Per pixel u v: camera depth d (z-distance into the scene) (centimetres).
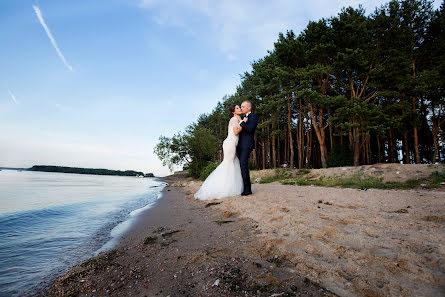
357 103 1450
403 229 221
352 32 1530
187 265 177
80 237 271
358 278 142
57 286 149
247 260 182
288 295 131
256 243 218
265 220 291
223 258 187
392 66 1496
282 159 3331
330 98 1611
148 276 160
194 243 229
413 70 1714
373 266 153
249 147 503
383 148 2512
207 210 414
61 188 1041
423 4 1634
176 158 3391
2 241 254
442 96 1745
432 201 354
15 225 332
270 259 181
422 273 138
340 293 130
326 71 1512
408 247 176
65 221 364
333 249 183
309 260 170
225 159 530
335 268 155
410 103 1805
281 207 347
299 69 1634
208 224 308
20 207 478
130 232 288
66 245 241
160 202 601
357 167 1110
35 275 167
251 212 343
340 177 1070
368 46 1547
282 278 151
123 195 834
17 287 147
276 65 1914
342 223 254
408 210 308
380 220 255
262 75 2162
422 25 1659
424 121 2103
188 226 303
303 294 132
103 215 418
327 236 215
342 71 1745
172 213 416
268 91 2253
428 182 759
